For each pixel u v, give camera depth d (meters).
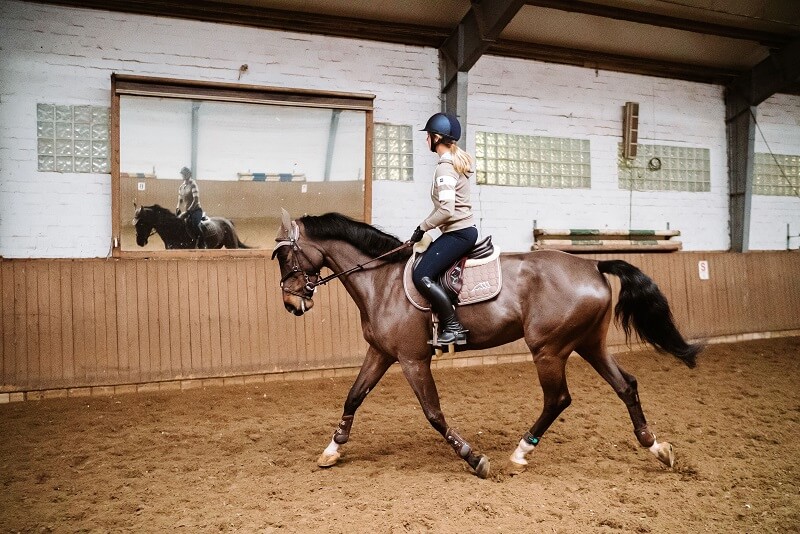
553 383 3.76
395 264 3.97
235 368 6.51
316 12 7.01
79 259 6.06
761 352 8.20
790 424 4.85
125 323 6.12
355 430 4.83
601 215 8.82
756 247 9.98
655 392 6.05
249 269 6.65
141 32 6.45
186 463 4.07
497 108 8.15
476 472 3.69
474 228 3.78
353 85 7.34
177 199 6.52
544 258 3.87
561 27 7.95
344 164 7.15
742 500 3.31
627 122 8.84
